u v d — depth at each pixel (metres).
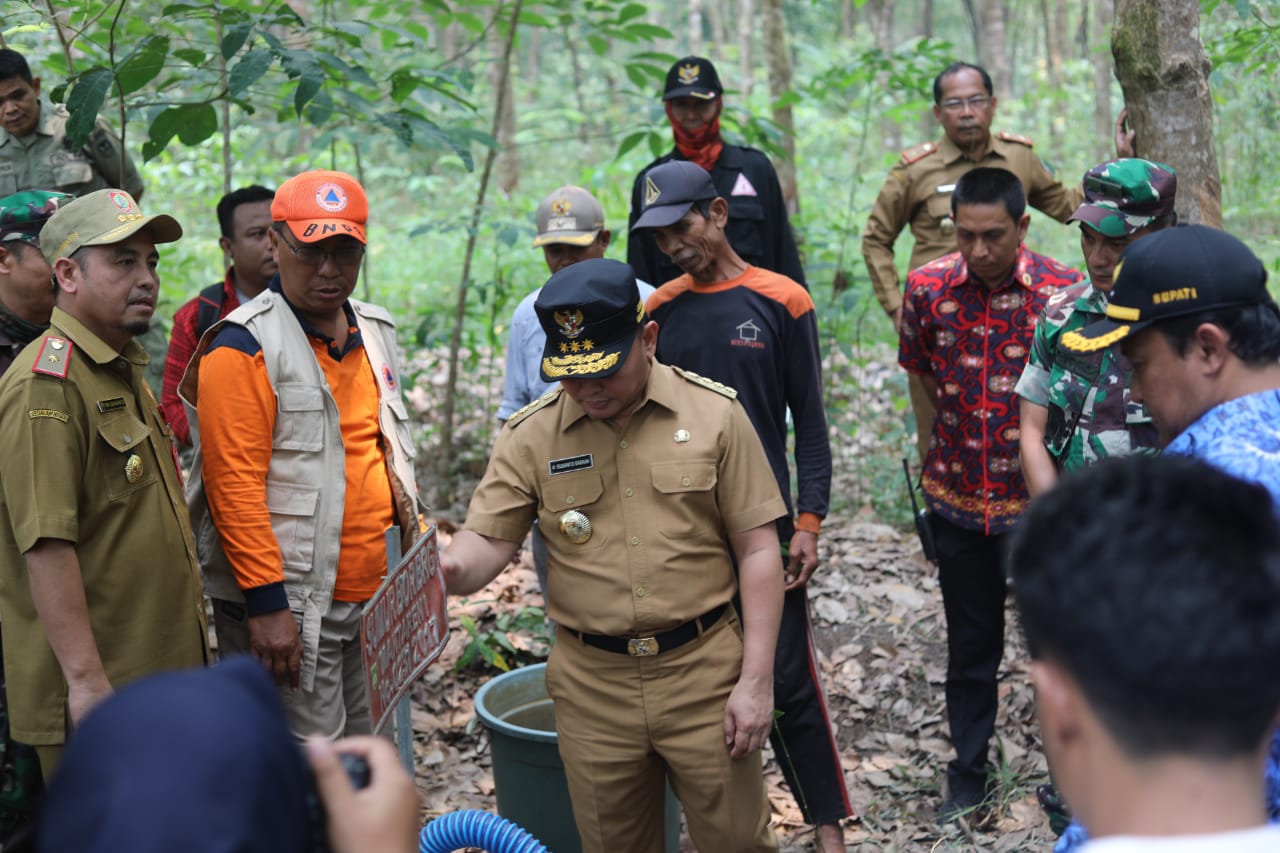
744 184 4.63
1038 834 3.71
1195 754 1.06
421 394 7.78
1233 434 1.81
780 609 2.79
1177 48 3.50
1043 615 1.12
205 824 0.83
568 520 2.73
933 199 5.46
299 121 5.27
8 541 2.73
